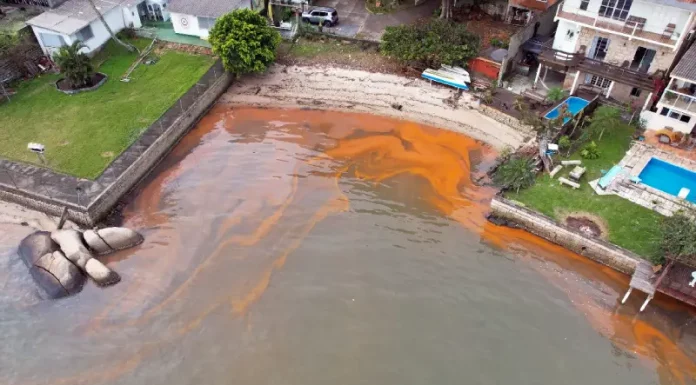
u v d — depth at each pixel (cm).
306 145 4850
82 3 5769
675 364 3262
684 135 4409
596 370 3228
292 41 5847
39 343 3384
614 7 4378
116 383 3172
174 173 4591
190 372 3212
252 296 3600
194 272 3756
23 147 4566
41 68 5441
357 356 3275
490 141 4800
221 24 5175
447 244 3953
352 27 6012
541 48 5156
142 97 5147
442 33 5319
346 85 5394
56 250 3856
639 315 3516
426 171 4544
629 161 4356
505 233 4053
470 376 3183
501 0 5956
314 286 3656
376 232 4022
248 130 5056
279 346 3331
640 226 3866
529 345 3344
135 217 4197
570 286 3697
